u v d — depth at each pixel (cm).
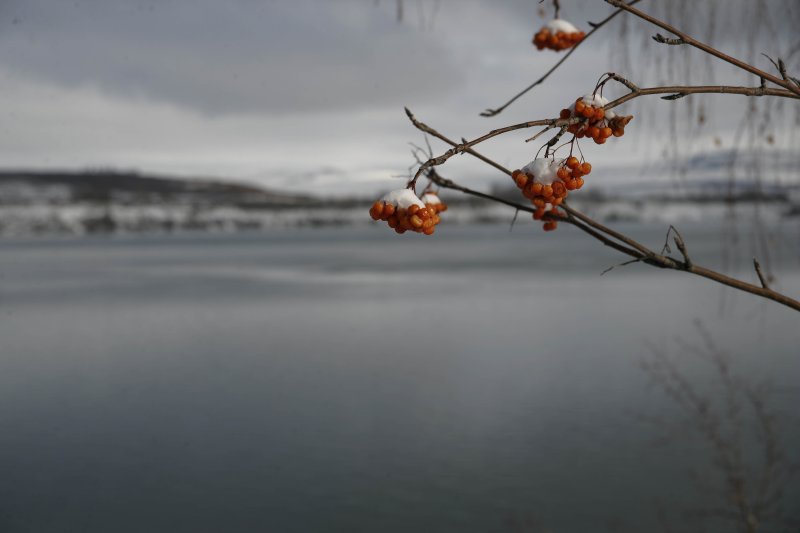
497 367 2155
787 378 1680
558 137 152
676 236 182
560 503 1164
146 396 1894
